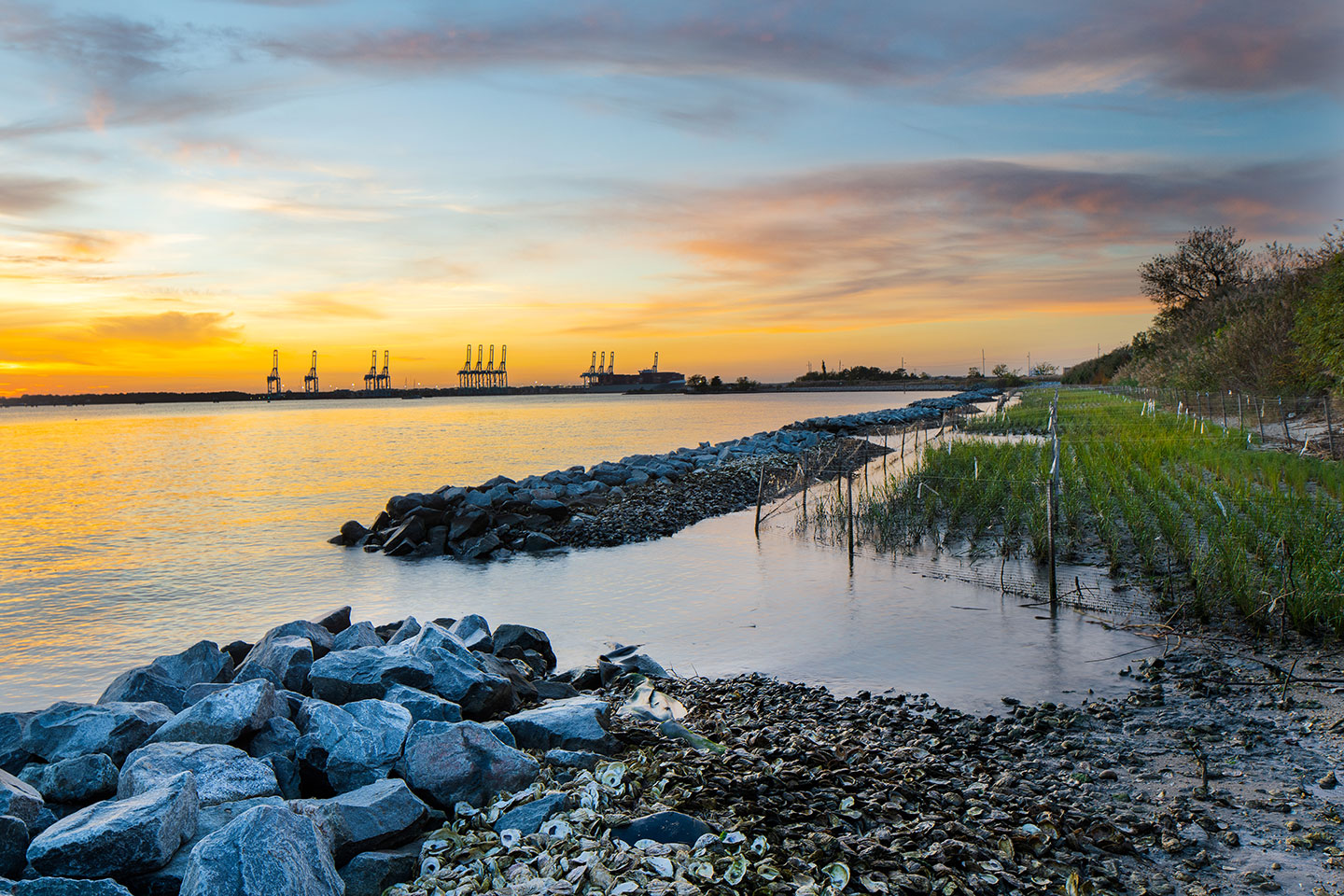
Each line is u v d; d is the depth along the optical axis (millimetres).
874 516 22766
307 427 108938
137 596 19484
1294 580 12320
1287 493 19234
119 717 7684
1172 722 9078
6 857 5219
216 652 10406
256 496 38906
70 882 4871
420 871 5695
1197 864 6164
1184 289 71250
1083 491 22078
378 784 6453
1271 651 11141
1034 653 11930
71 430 114562
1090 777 7777
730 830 5891
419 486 42344
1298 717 8953
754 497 32781
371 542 25656
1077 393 88250
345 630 11727
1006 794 7320
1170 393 53531
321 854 5172
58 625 17109
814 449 45844
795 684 11125
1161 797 7309
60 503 36969
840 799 6703
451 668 9086
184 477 47875
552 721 7887
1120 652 11750
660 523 26688
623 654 13188
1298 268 42781
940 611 14484
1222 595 12859
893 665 11805
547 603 17297
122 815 5199
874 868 5609
